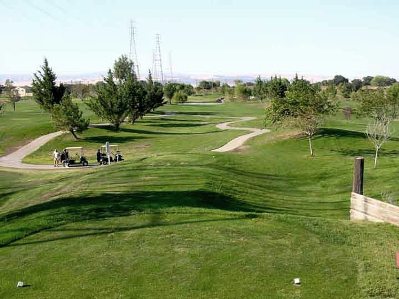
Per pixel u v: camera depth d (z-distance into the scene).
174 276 10.37
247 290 9.65
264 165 33.38
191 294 9.55
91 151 53.16
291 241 12.43
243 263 10.96
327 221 14.42
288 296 9.38
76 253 11.91
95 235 13.23
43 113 90.12
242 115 91.25
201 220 14.40
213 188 22.69
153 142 56.84
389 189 24.72
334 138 44.22
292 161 35.41
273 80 79.69
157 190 21.11
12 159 49.00
